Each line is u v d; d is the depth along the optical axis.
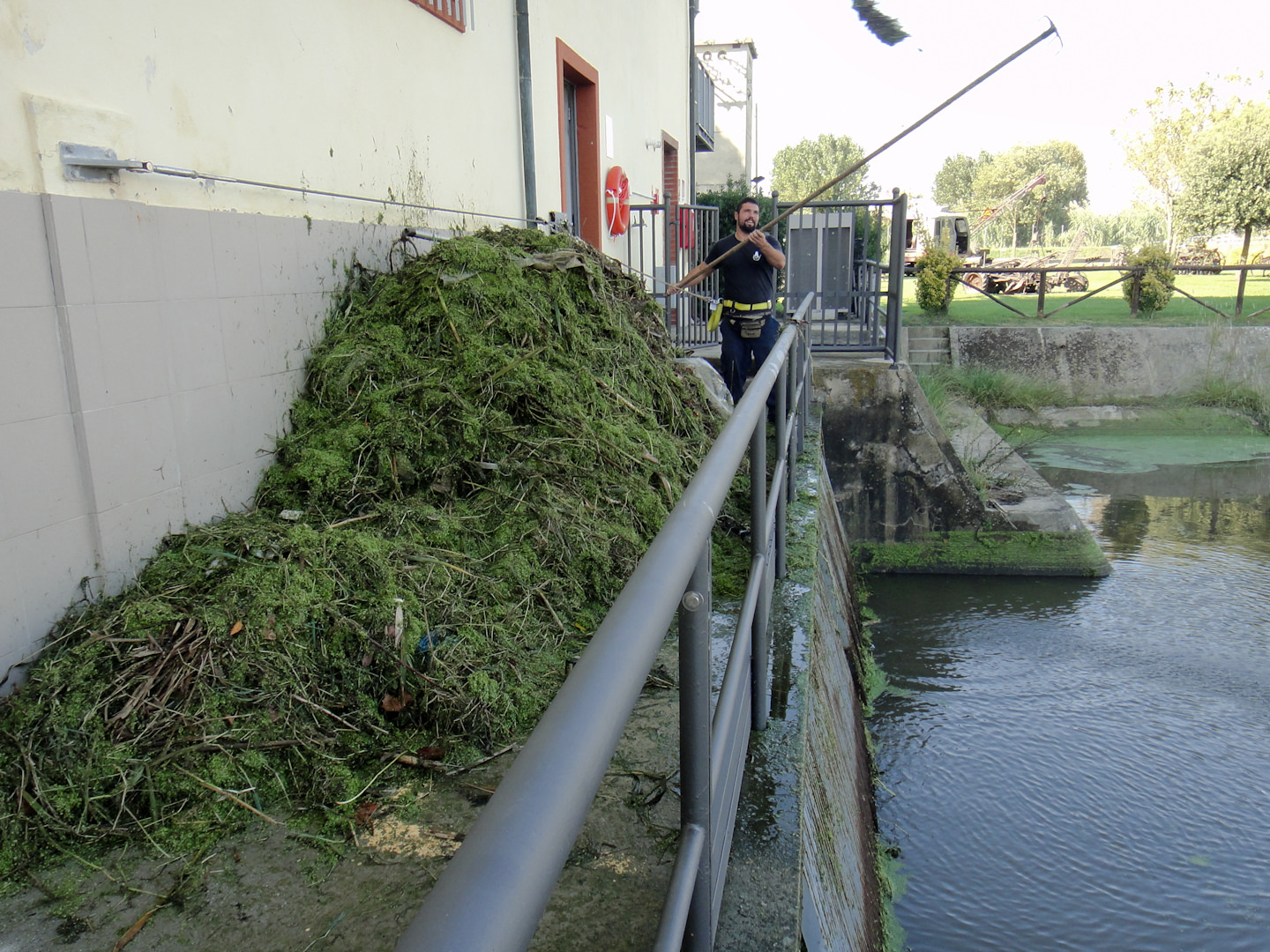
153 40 2.96
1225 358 16.00
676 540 1.26
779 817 2.23
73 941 1.93
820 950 2.09
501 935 0.62
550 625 3.10
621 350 4.60
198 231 3.13
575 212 9.05
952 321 17.67
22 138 2.48
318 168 3.96
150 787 2.29
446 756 2.54
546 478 3.57
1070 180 75.44
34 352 2.51
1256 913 4.57
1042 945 4.35
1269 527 10.92
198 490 3.16
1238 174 32.88
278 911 2.01
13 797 2.22
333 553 2.92
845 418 9.39
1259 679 7.10
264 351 3.53
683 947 1.57
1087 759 5.99
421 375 3.76
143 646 2.53
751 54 30.41
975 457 11.38
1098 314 18.86
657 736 2.66
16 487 2.46
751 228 6.52
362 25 4.32
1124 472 13.22
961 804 5.50
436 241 4.66
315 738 2.49
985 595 8.99
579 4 8.23
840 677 4.53
